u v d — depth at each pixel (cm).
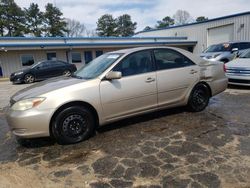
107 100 390
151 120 470
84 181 273
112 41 2612
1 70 2011
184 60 485
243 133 387
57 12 5403
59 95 357
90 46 2364
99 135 407
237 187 247
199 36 2631
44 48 2142
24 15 5144
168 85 452
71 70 1622
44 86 394
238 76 777
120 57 415
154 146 353
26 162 327
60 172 296
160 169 289
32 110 345
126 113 416
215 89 530
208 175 271
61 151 355
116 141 379
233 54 1127
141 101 425
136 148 350
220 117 476
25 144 388
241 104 581
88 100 374
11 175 295
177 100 474
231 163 293
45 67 1508
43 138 406
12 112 355
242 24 2080
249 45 1227
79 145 372
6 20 4841
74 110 370
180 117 482
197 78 492
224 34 2292
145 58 437
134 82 412
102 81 389
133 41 2739
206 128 416
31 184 273
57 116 361
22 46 2016
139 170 289
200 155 318
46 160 330
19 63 2080
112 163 310
